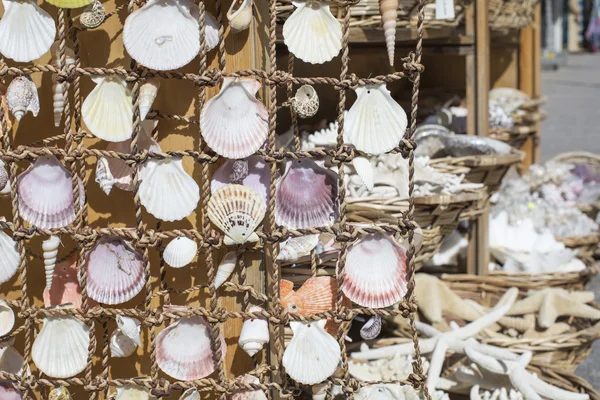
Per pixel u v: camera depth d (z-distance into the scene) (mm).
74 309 933
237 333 1016
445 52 1832
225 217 903
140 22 874
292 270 1122
